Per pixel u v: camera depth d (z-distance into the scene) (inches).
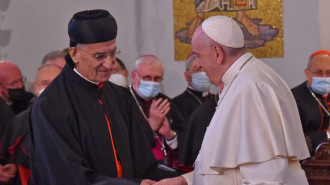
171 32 285.6
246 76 129.9
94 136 143.6
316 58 236.5
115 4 290.2
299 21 274.8
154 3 286.7
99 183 137.1
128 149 150.3
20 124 186.7
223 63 133.7
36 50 293.7
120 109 153.7
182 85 285.3
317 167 156.0
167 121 225.6
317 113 238.5
